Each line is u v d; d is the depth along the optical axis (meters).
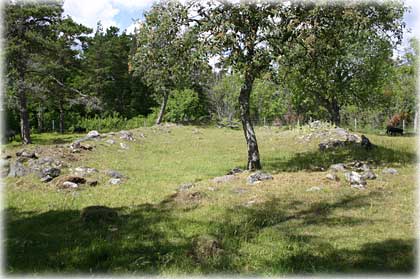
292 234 6.42
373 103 29.75
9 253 5.82
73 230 6.92
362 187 9.30
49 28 26.97
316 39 11.01
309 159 14.31
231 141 22.28
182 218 7.49
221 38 10.45
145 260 5.46
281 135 22.84
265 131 28.47
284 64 11.55
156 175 12.35
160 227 6.95
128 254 5.73
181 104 41.19
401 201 8.12
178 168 13.74
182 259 5.45
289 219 7.26
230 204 8.36
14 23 24.58
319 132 20.08
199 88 43.25
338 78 26.00
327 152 15.60
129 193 9.80
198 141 22.03
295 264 5.23
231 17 10.72
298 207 7.96
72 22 28.27
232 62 10.98
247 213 7.66
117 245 6.07
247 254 5.62
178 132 26.08
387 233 6.31
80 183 10.62
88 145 16.09
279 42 10.81
